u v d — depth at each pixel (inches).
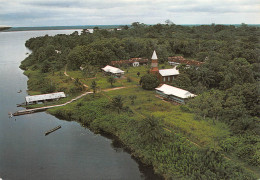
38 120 3491.6
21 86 5172.2
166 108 3481.8
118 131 2972.4
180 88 4094.5
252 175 1913.1
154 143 2482.8
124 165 2399.1
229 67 4621.1
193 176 1971.0
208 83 4325.8
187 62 6343.5
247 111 3016.7
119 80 5172.2
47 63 6328.7
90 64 6407.5
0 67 7288.4
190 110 3294.8
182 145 2358.5
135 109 3472.0
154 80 4397.1
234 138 2492.6
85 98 4020.7
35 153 2608.3
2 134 3046.3
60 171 2297.0
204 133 2603.3
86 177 2209.6
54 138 2962.6
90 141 2886.3
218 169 1967.3
